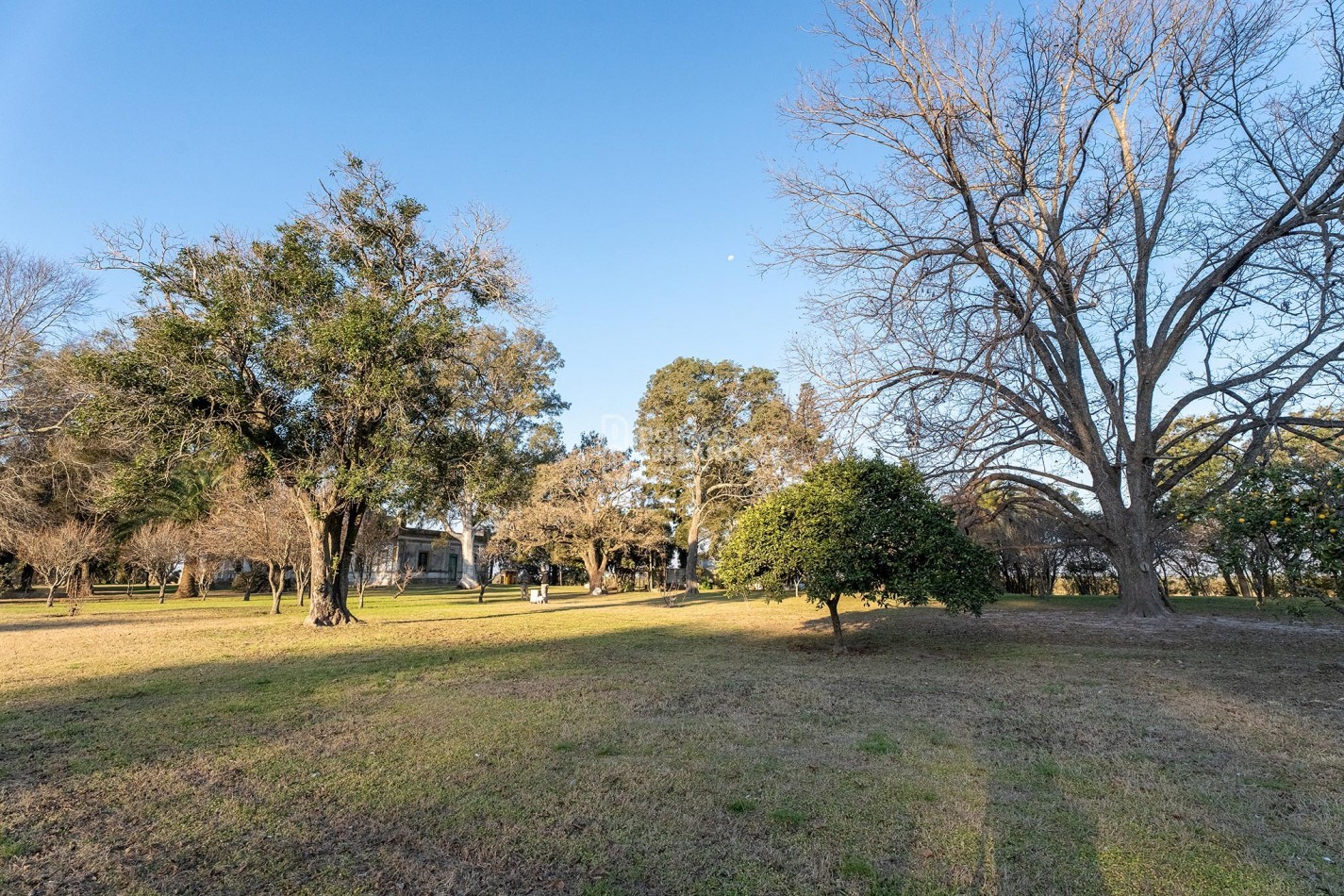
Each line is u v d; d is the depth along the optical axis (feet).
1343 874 11.34
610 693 25.81
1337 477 24.41
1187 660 33.12
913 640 41.88
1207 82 43.93
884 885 11.14
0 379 78.59
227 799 14.74
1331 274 38.04
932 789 15.15
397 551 115.96
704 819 13.62
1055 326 52.03
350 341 44.09
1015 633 43.80
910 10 46.80
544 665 33.09
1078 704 23.76
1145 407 50.21
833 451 49.60
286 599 102.83
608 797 14.71
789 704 23.91
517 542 115.96
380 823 13.46
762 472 107.96
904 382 50.21
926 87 47.85
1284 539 25.17
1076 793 14.98
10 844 12.51
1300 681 27.53
